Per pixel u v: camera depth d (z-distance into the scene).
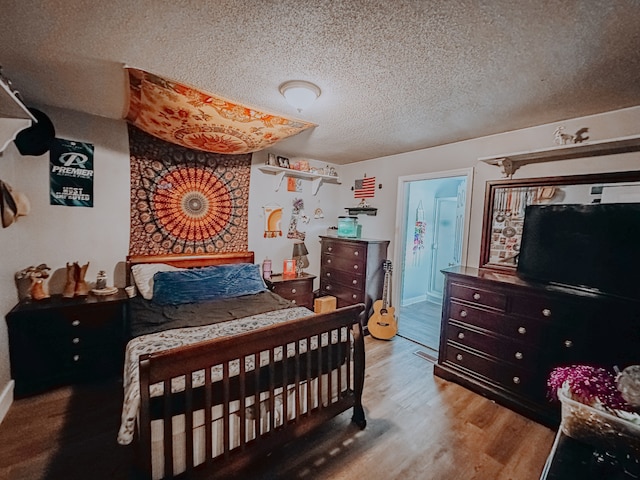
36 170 2.46
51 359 2.28
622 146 2.11
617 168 2.16
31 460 1.66
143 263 2.96
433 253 5.49
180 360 1.33
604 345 1.83
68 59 1.66
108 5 1.21
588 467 0.96
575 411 1.06
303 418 1.78
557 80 1.75
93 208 2.73
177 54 1.59
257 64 1.67
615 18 1.20
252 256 3.71
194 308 2.51
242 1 1.17
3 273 2.07
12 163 2.29
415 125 2.64
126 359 1.71
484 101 2.09
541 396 2.12
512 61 1.57
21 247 2.37
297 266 4.13
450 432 2.01
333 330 2.04
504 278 2.40
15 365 2.16
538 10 1.17
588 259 1.98
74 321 2.35
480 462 1.75
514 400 2.24
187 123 2.46
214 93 2.04
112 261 2.85
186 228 3.27
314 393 1.93
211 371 1.50
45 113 2.46
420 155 3.52
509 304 2.28
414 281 5.24
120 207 2.86
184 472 1.38
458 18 1.24
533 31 1.31
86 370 2.42
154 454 1.36
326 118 2.48
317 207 4.45
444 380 2.69
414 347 3.42
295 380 1.73
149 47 1.52
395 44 1.44
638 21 1.21
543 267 2.25
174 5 1.20
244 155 3.64
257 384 1.59
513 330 2.26
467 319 2.56
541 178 2.48
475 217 2.98
